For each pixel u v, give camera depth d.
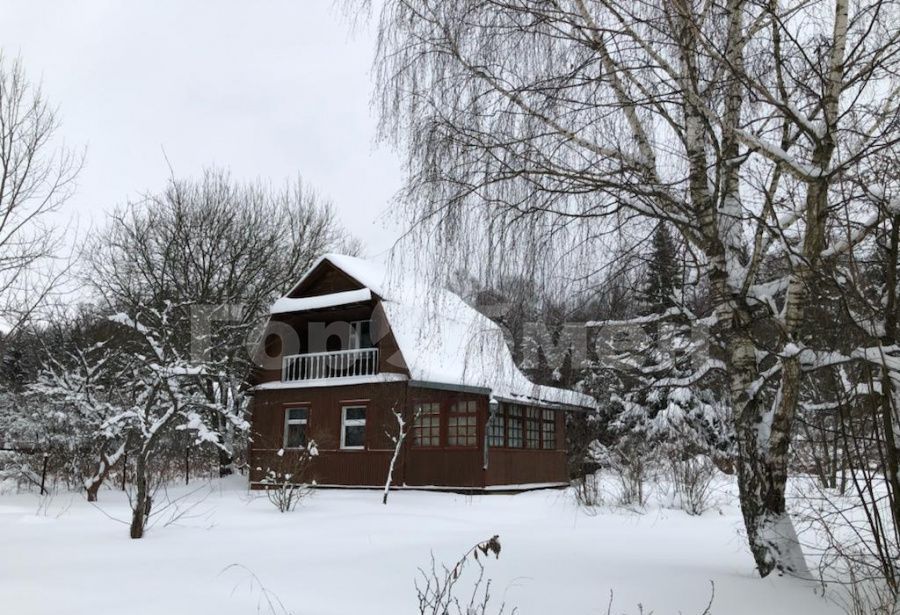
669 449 16.20
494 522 11.26
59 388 16.81
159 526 10.11
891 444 4.92
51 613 4.91
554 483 22.47
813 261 5.18
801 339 5.78
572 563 6.88
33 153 14.88
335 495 17.06
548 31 6.27
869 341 5.01
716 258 6.00
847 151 5.45
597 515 12.09
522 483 20.48
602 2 5.79
